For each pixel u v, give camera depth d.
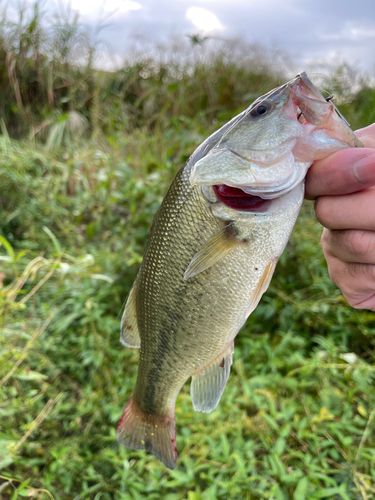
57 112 0.97
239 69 1.18
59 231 0.70
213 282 0.24
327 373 0.43
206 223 0.24
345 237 0.21
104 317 0.54
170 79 1.18
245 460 0.36
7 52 0.98
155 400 0.29
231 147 0.22
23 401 0.40
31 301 0.54
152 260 0.26
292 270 0.59
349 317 0.51
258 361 0.48
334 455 0.36
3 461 0.34
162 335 0.27
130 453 0.38
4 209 0.74
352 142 0.21
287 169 0.21
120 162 0.81
